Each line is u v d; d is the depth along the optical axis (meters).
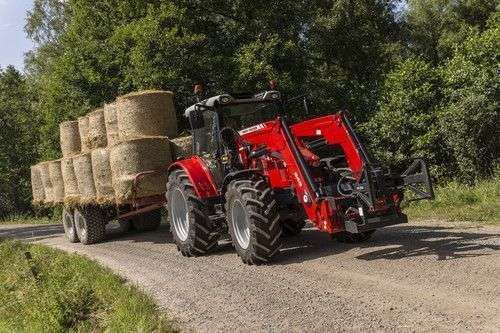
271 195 7.59
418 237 8.24
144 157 9.91
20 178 34.53
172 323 5.38
